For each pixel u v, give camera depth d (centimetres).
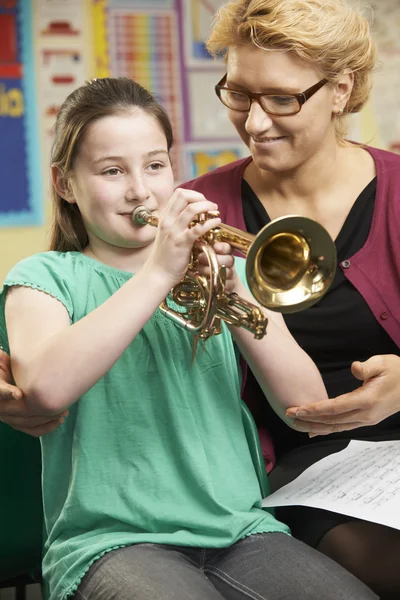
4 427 193
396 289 213
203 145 470
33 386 160
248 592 157
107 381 175
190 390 179
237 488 173
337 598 151
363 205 218
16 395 163
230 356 187
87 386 161
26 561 197
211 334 162
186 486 170
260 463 189
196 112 468
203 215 162
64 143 182
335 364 214
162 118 184
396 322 211
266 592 156
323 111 204
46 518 178
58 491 177
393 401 186
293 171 217
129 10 457
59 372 159
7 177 448
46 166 452
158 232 163
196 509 167
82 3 452
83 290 179
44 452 178
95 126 176
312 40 193
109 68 457
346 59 201
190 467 169
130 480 169
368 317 212
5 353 180
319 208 220
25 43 446
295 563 160
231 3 205
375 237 215
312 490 185
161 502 168
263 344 180
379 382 184
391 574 178
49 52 450
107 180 176
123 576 152
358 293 212
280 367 181
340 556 181
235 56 200
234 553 165
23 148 448
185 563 158
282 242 155
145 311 161
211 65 467
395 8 484
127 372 176
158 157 179
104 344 159
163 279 161
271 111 200
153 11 459
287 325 213
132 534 163
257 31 194
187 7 462
